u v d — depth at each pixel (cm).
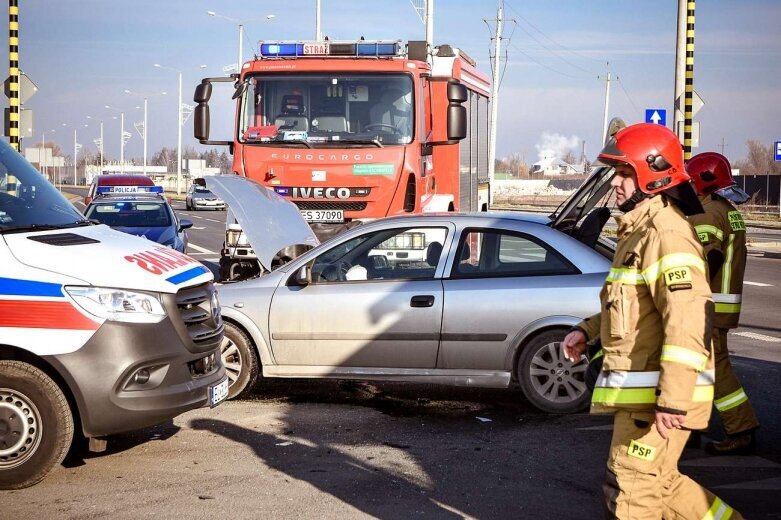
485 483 638
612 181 442
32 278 634
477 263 855
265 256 984
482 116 1916
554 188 10188
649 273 414
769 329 1344
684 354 401
